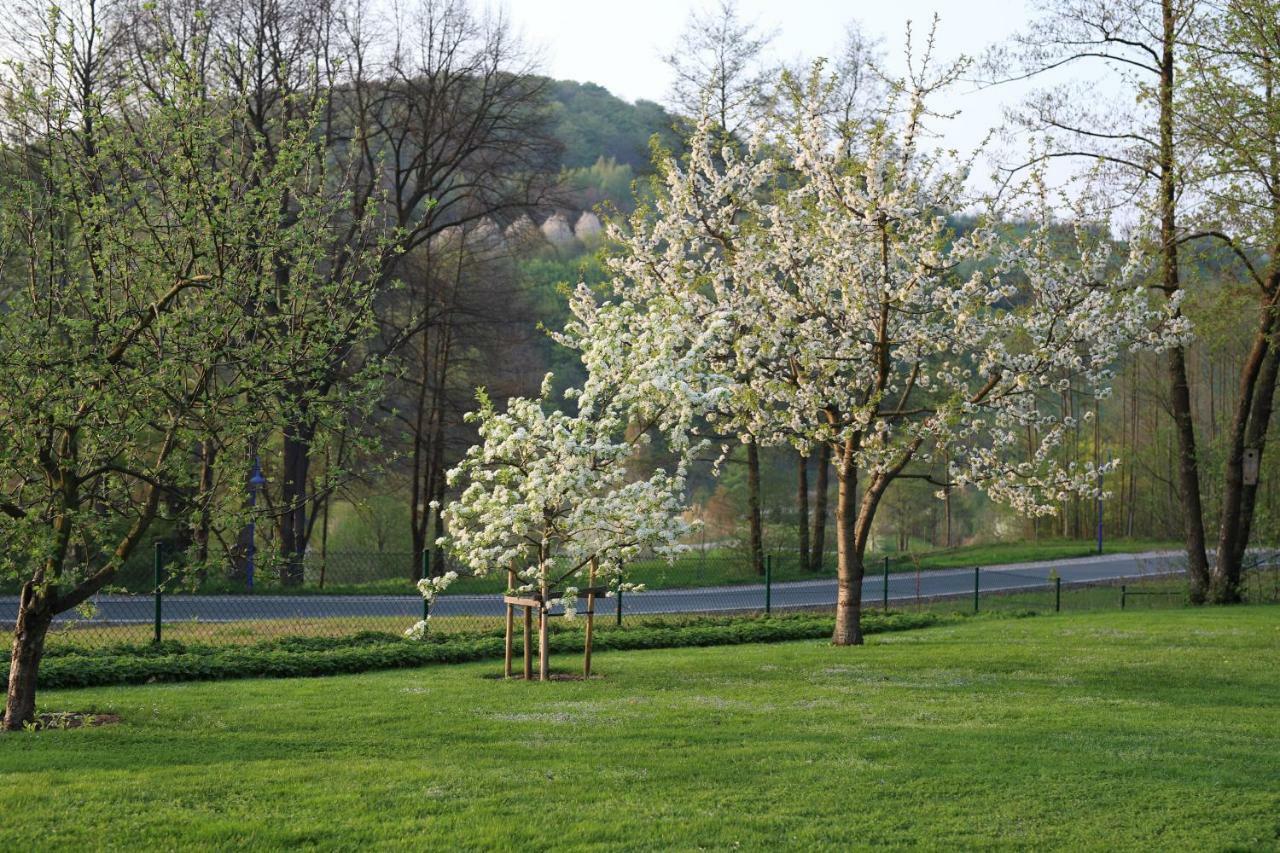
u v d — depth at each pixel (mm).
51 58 10562
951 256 15336
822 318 15797
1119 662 15086
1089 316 15664
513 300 35312
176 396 10258
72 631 17344
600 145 73812
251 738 9641
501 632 18172
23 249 10406
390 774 8211
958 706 11539
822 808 7406
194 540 11383
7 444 9648
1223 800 7668
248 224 10289
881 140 15078
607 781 8086
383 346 29609
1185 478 26250
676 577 32781
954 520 66438
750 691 12602
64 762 8562
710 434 34812
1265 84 20391
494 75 30750
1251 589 28438
